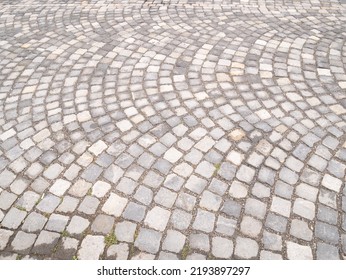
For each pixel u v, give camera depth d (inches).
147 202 123.1
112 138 149.9
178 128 153.1
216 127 152.4
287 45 213.3
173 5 283.1
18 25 267.4
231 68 193.3
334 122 152.2
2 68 209.3
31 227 117.6
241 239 111.2
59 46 229.8
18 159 142.8
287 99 167.8
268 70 190.1
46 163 140.1
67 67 205.2
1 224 118.9
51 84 190.4
